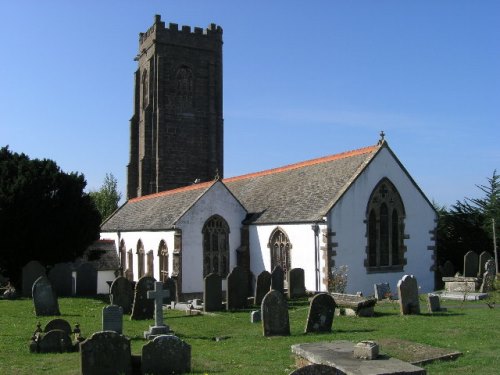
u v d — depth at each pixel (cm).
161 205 4478
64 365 1511
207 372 1407
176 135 6378
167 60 6400
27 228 3722
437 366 1373
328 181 3638
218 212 3825
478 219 4656
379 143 3562
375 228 3462
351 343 1455
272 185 4291
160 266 3966
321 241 3269
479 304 2689
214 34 6662
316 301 1988
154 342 1414
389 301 2848
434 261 3675
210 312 2688
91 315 2570
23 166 3838
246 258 3853
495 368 1352
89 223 4044
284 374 1348
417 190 3644
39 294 2536
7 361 1572
